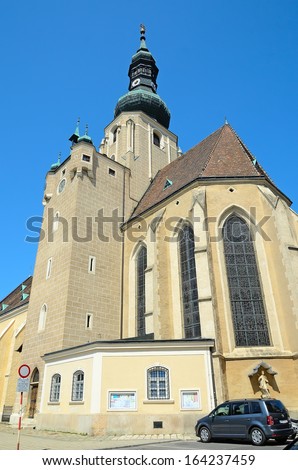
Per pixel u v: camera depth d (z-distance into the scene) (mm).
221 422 16812
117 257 37812
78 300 32531
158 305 29672
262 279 27406
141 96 54375
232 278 27641
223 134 38750
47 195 43094
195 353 23297
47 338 32156
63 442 18578
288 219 28484
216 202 30141
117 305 35562
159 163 50094
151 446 16250
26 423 30062
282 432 15266
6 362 45219
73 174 38875
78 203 36625
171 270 31594
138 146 48156
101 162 41406
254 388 23406
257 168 34344
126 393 22125
